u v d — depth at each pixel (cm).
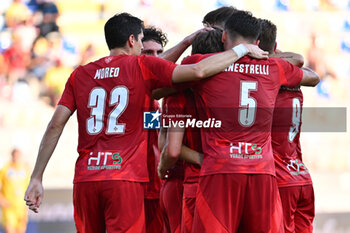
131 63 1481
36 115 5562
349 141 5356
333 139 5350
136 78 1470
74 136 5341
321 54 5934
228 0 6069
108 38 1548
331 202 4769
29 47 5800
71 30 5906
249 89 1402
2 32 5847
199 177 1410
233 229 1381
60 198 4506
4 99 5612
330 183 5138
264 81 1418
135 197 1459
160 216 1773
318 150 5303
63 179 5053
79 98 1513
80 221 1509
